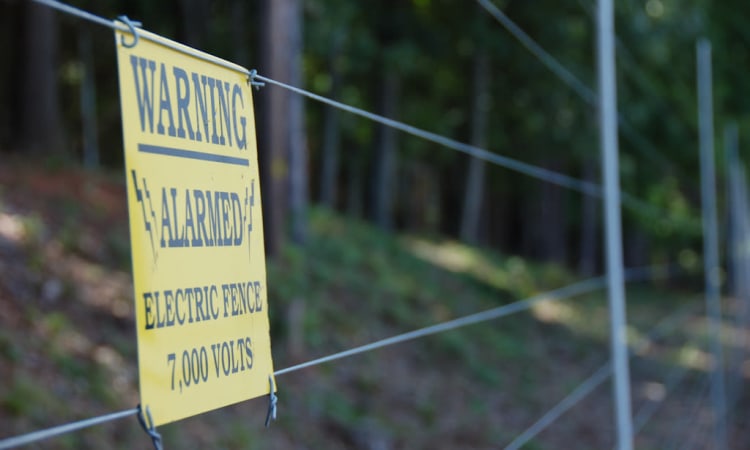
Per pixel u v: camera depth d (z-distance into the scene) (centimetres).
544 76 2466
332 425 968
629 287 3180
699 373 1609
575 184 512
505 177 3456
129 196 170
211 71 194
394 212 3834
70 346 820
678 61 2677
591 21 2348
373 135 2555
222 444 801
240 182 202
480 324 1714
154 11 1797
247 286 204
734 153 1956
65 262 958
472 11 2433
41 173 1212
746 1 2961
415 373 1284
